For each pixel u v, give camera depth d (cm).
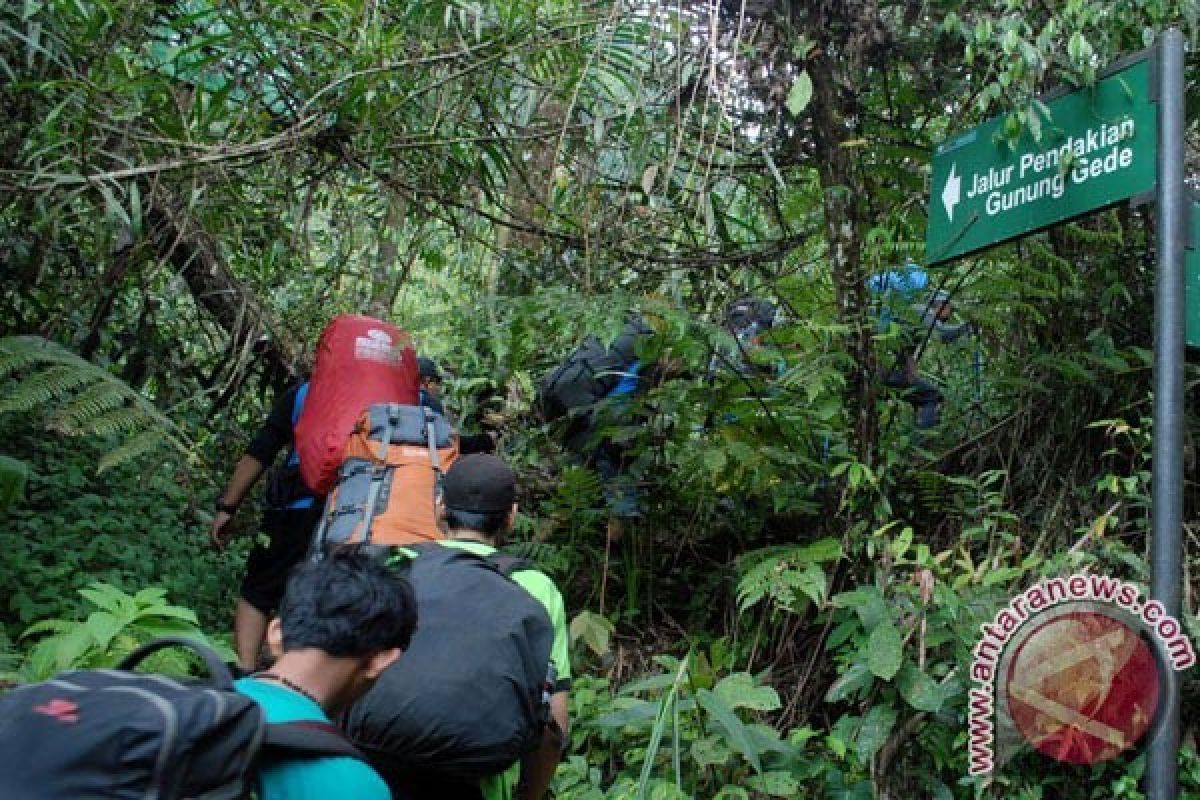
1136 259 391
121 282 462
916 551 348
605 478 450
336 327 369
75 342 460
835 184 366
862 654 317
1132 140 265
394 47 377
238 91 428
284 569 392
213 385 498
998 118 304
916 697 299
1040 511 384
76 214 399
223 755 141
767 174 410
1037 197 292
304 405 364
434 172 428
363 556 181
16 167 370
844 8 354
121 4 372
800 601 368
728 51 357
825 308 385
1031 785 306
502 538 282
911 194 387
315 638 170
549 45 379
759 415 390
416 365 377
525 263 451
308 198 427
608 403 420
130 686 142
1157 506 245
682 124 344
